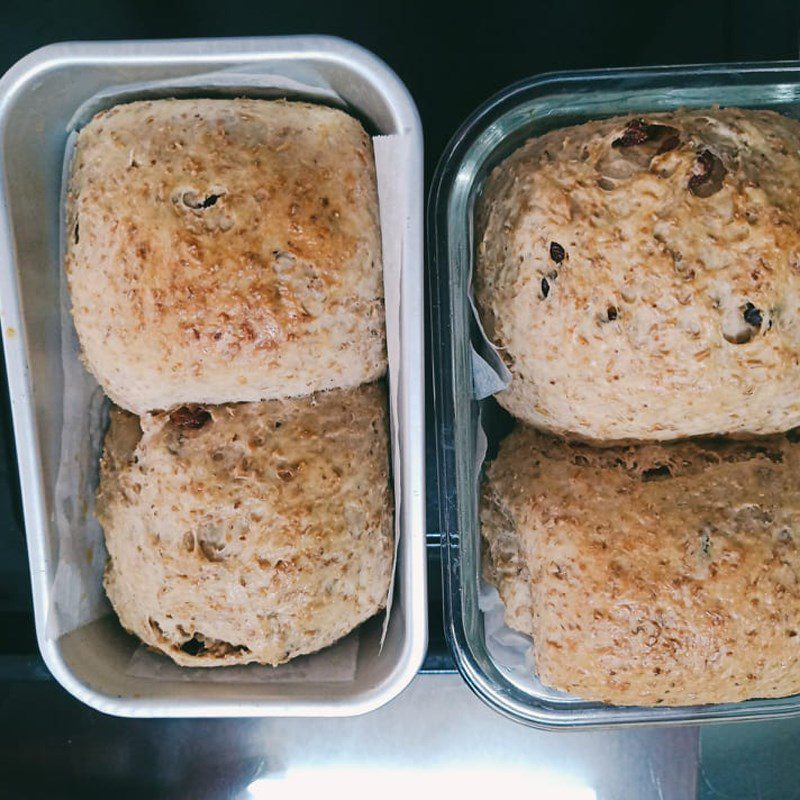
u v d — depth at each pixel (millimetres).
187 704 321
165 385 304
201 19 375
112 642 341
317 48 289
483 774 418
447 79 379
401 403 304
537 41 376
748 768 413
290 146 301
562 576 314
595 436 323
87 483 337
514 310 316
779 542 308
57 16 373
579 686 321
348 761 419
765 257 291
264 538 307
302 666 339
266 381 304
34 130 306
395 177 298
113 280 297
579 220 302
